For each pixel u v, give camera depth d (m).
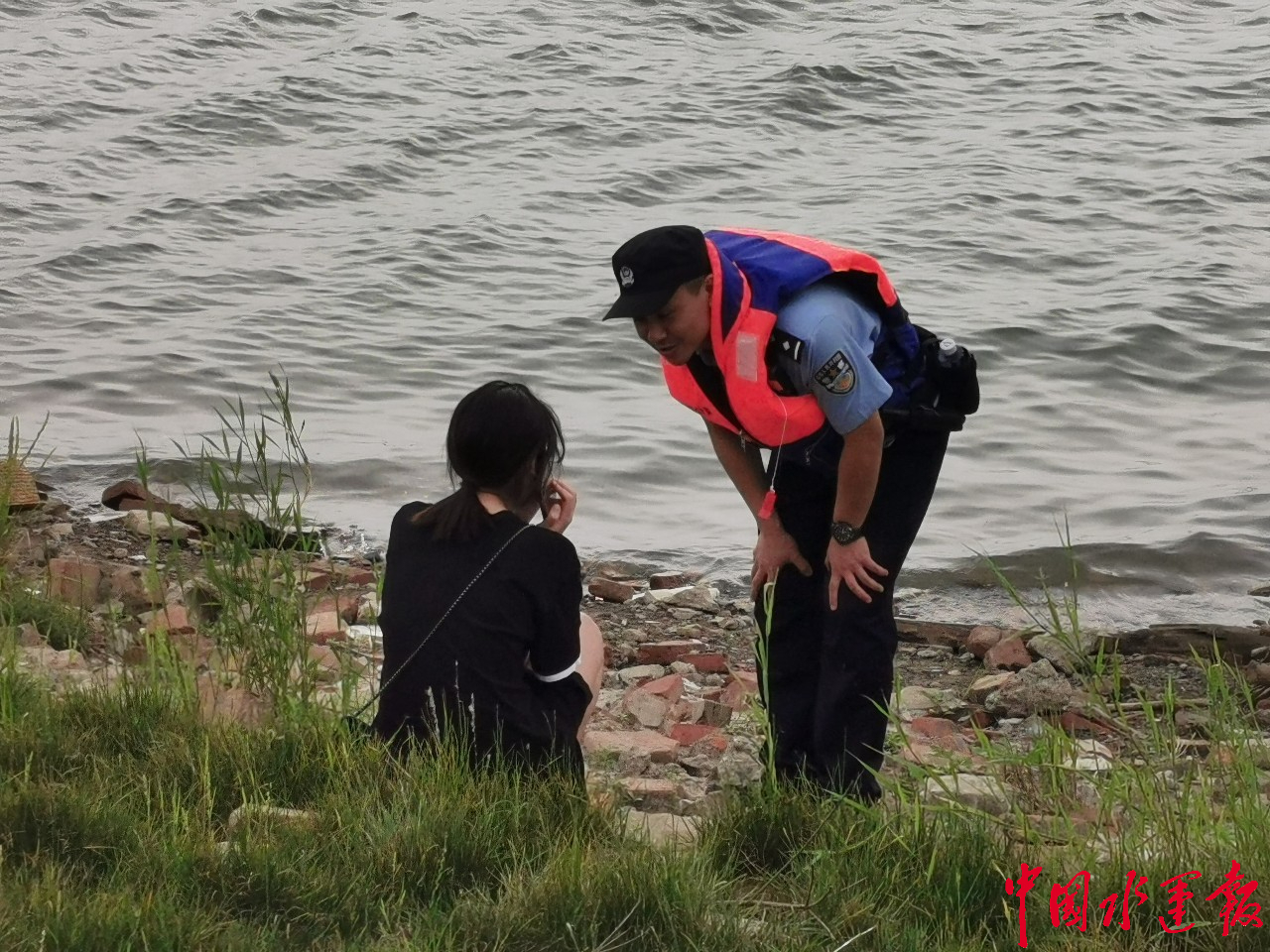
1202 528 11.26
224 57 34.44
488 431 4.79
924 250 21.17
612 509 11.76
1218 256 20.55
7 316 17.16
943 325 17.23
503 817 4.29
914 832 4.49
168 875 3.82
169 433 13.28
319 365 15.78
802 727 5.46
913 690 7.97
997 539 11.06
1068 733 7.14
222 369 15.43
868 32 37.41
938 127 29.48
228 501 6.40
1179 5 41.00
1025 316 17.56
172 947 3.41
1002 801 5.15
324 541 10.62
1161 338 16.84
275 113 29.45
